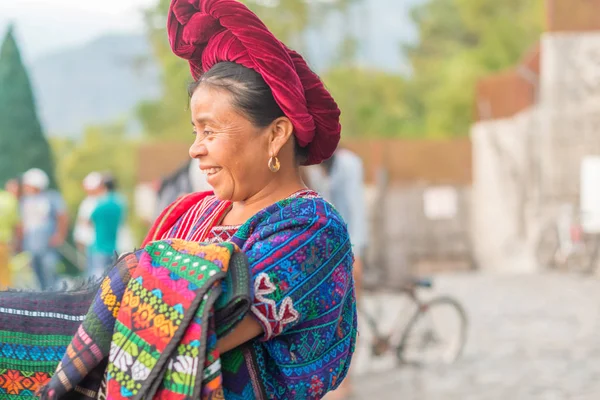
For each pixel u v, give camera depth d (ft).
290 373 5.37
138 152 65.62
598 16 51.60
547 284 43.70
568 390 20.94
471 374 22.99
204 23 5.64
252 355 5.35
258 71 5.49
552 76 52.08
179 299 4.94
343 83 82.28
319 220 5.46
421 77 130.62
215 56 5.67
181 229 6.23
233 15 5.48
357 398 20.48
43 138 61.21
